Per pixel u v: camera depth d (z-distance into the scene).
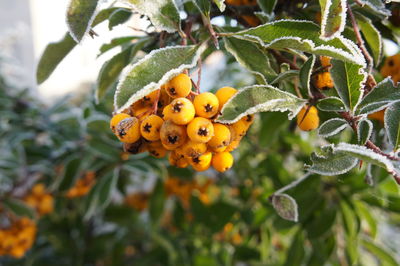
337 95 0.19
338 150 0.17
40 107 0.48
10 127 0.44
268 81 0.19
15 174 0.46
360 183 0.29
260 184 0.41
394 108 0.18
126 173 0.50
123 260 0.52
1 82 0.52
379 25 0.23
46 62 0.23
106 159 0.37
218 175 0.49
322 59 0.19
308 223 0.31
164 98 0.18
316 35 0.17
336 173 0.17
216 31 0.20
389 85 0.18
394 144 0.18
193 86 0.18
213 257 0.42
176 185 0.45
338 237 0.32
